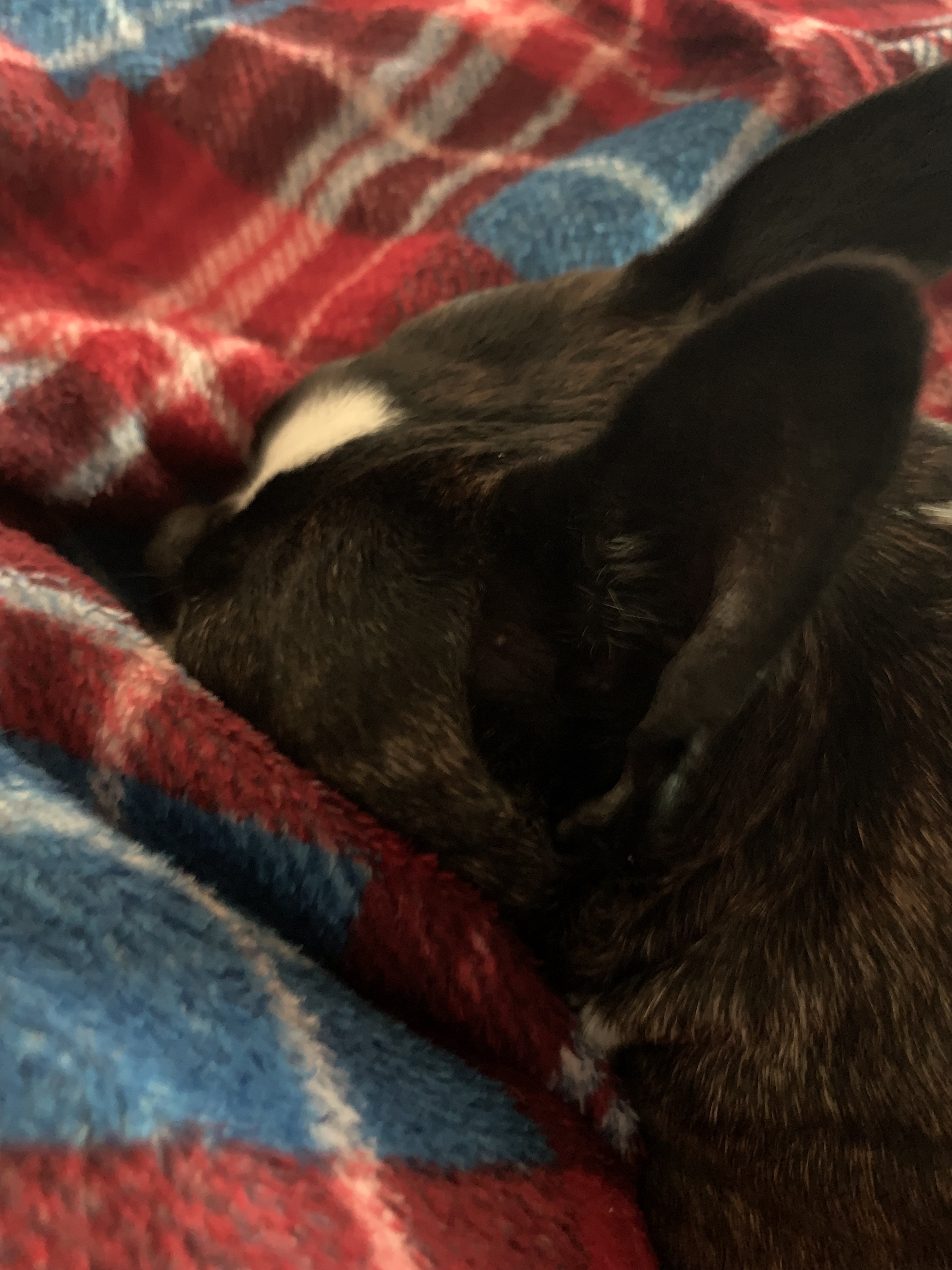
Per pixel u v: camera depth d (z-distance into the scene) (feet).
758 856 0.70
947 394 1.08
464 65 1.32
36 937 0.58
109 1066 0.53
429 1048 0.71
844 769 0.69
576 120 1.34
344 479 0.73
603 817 0.69
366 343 1.14
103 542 0.99
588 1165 0.72
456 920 0.73
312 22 1.32
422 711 0.70
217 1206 0.51
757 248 0.82
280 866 0.71
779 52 1.26
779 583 0.52
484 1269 0.58
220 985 0.62
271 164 1.24
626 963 0.75
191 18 1.22
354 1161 0.58
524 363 0.79
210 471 1.03
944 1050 0.68
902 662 0.69
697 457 0.56
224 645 0.77
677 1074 0.76
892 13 1.47
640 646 0.64
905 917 0.69
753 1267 0.74
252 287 1.21
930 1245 0.70
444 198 1.24
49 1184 0.48
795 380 0.52
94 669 0.74
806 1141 0.72
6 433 0.92
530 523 0.65
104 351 0.97
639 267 0.84
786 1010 0.71
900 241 0.80
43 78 1.13
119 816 0.72
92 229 1.15
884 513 0.71
